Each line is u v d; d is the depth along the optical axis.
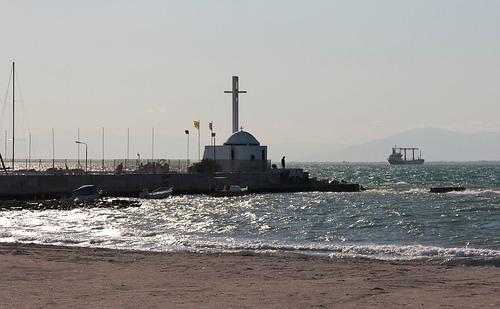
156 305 28.52
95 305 28.38
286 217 95.62
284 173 173.25
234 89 193.88
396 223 84.06
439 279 37.84
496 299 30.81
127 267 42.50
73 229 78.56
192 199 140.62
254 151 176.62
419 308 28.61
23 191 132.50
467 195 155.62
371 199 139.88
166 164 175.12
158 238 66.25
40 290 32.50
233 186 153.25
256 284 35.38
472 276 39.22
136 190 147.50
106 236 68.69
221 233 74.00
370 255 52.66
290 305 28.95
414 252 53.56
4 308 27.50
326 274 39.91
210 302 29.45
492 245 62.03
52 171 151.00
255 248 57.44
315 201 133.62
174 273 39.75
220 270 41.47
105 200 125.00
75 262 44.88
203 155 181.00
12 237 67.81
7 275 37.97
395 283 35.97
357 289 33.62
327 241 65.62
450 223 84.06
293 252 54.47
